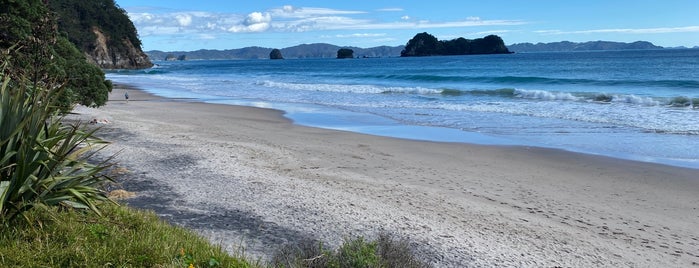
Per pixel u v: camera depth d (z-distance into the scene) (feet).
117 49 443.32
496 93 112.98
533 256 22.36
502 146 51.67
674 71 183.32
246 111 84.79
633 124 65.21
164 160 39.42
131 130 55.98
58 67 55.77
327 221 25.36
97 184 22.63
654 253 24.25
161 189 30.76
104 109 82.33
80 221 18.51
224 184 32.32
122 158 39.55
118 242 17.42
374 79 186.39
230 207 27.27
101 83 70.79
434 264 20.52
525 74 192.13
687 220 29.60
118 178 33.12
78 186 19.76
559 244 24.45
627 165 43.29
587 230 27.22
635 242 25.72
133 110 83.71
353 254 17.48
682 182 37.91
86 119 62.54
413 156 46.39
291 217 25.85
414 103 95.30
